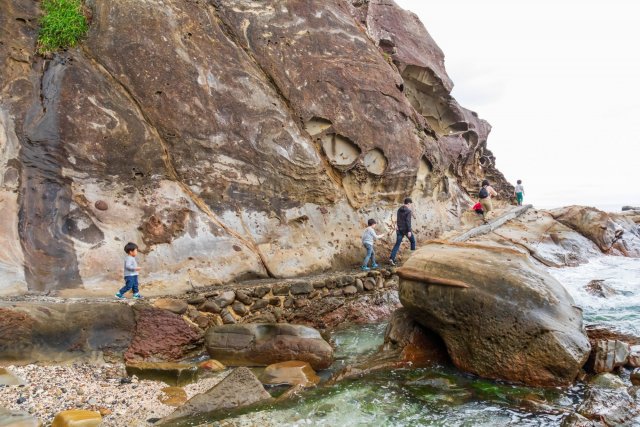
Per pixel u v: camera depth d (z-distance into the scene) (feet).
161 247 27.84
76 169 27.09
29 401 16.92
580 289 34.99
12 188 25.45
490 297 20.53
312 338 22.56
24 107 27.12
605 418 15.92
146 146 29.17
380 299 31.96
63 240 25.61
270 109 34.12
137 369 20.30
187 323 23.53
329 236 35.14
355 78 39.17
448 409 17.60
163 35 31.42
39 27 29.22
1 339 19.85
